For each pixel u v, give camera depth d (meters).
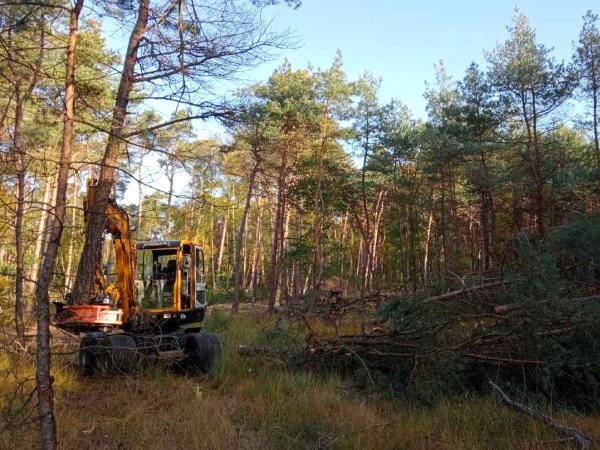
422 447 5.47
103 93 6.41
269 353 9.51
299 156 22.17
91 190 9.09
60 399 6.71
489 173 21.53
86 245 8.56
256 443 5.41
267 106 20.03
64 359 8.37
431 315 8.08
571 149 19.75
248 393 7.50
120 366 8.14
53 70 5.87
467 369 7.67
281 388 7.66
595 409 6.71
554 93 17.70
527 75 17.83
